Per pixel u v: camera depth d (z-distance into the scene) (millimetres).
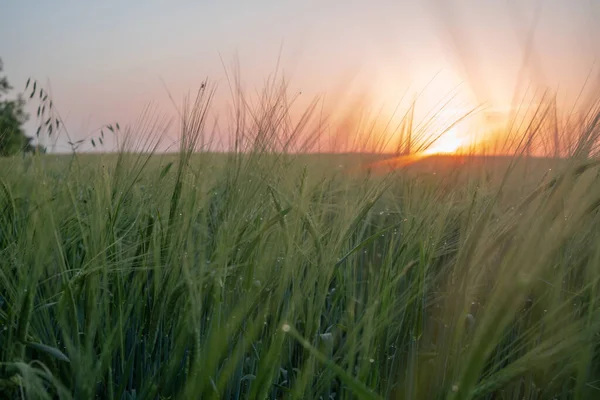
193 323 1282
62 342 1621
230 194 1773
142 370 1615
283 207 1751
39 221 1518
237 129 1863
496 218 1664
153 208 1861
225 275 1491
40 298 1641
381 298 1567
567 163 1447
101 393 1543
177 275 1557
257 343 1637
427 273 1809
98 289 1544
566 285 1792
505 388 1633
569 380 1623
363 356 1472
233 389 1518
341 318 1792
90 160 2471
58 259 1547
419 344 1763
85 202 1947
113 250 1676
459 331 1392
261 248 1636
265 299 1540
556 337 1306
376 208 2418
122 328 1549
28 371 1172
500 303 1010
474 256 1506
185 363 1523
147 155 2008
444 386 1411
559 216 1260
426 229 1782
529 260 1119
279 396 1660
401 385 1606
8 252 1660
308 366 1367
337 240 1668
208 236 1698
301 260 1644
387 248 2031
